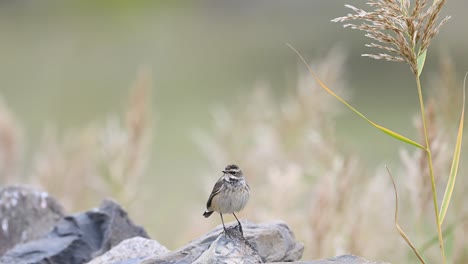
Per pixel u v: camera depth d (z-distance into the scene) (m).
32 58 31.80
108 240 8.46
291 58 33.00
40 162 13.62
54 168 13.39
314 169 11.98
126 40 36.88
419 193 9.88
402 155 10.12
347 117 23.38
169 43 36.59
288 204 11.48
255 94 14.28
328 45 34.88
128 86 27.16
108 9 42.09
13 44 34.69
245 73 30.23
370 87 28.19
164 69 31.02
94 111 23.08
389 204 10.94
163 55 33.84
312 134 11.72
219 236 7.00
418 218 10.07
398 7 5.98
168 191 16.44
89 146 13.73
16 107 23.50
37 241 8.51
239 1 43.97
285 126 13.41
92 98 25.08
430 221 11.09
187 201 15.24
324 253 10.61
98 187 12.73
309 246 10.59
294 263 6.79
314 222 10.45
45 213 9.57
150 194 14.66
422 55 6.17
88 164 13.56
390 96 26.61
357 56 33.03
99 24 39.44
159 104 25.38
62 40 36.16
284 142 13.41
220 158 13.52
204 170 17.86
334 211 10.52
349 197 10.58
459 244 10.55
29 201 9.53
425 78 29.09
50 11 42.72
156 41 36.69
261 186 12.69
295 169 11.58
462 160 11.66
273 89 26.05
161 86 28.16
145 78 12.83
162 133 21.83
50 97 24.84
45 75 28.50
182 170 18.42
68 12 42.31
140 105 12.76
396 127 21.98
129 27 39.66
